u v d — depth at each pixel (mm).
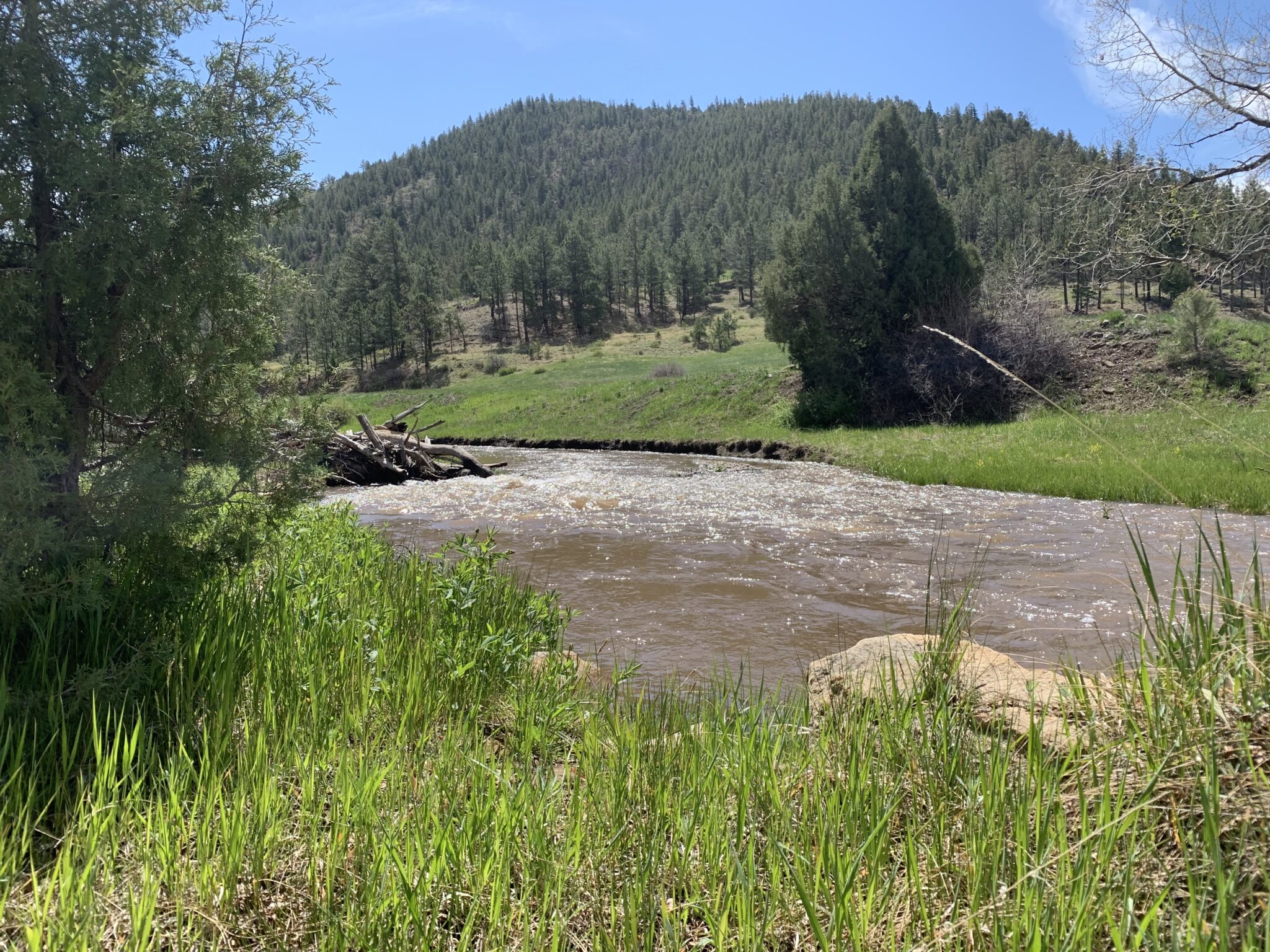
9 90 3643
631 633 7059
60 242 3838
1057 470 17375
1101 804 2414
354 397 61531
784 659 6305
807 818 2752
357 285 124625
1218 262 11062
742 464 25031
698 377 40312
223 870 2529
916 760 3219
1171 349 27562
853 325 33188
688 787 3150
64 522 3930
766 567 9766
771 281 34406
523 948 2238
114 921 2342
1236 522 11945
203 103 4355
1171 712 2787
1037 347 30156
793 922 2391
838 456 24438
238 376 4602
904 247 33250
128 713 3473
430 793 2951
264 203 4664
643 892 2484
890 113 33469
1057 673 4215
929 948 2168
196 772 3197
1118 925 2023
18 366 3605
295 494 4848
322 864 2680
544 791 3023
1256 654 2816
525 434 37219
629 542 11492
